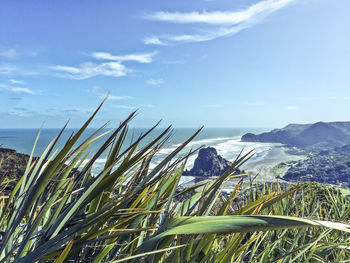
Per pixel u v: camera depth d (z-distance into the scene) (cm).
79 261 94
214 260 98
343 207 299
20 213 75
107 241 96
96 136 95
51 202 85
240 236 100
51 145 99
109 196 110
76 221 84
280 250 183
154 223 102
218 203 184
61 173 101
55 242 70
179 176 95
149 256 76
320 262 189
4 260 72
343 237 221
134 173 121
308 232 233
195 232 55
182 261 90
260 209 105
